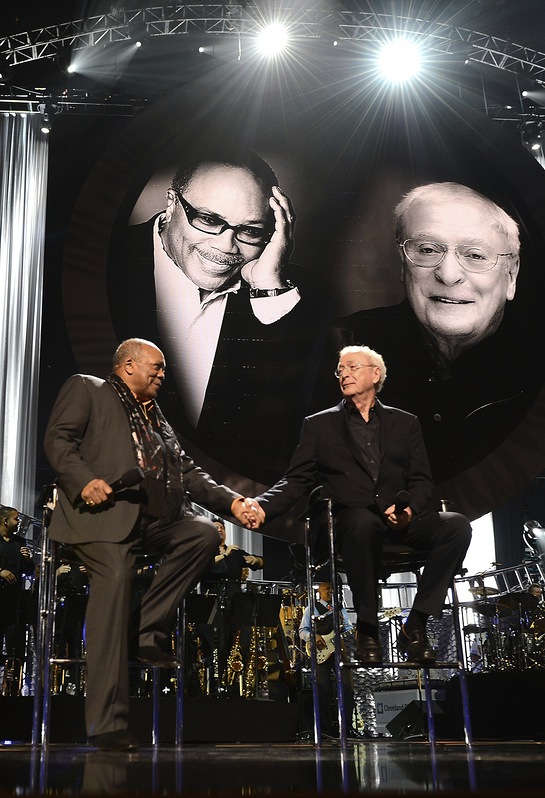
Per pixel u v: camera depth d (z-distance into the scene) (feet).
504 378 41.68
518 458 40.37
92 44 48.73
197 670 30.78
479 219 43.68
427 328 42.11
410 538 17.24
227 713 26.84
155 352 17.06
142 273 41.29
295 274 42.24
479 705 30.71
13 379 47.93
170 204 42.29
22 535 38.29
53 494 17.89
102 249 41.11
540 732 28.53
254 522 17.29
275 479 39.42
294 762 10.19
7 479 46.73
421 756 11.57
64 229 50.88
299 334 41.50
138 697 25.58
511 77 50.55
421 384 41.27
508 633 36.52
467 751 13.29
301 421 40.42
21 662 28.89
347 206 43.47
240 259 42.09
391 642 35.60
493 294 42.75
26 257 49.19
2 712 24.34
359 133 44.57
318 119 44.57
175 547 16.33
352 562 16.48
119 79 52.01
